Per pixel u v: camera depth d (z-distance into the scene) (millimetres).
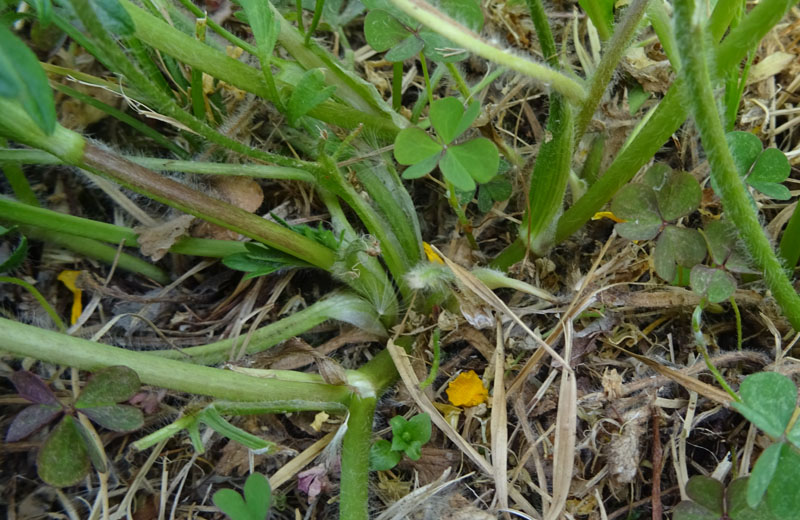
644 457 126
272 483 125
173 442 135
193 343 143
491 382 134
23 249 118
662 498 124
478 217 153
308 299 149
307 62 132
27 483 129
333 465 126
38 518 128
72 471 105
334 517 129
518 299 142
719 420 126
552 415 131
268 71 106
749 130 155
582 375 133
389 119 134
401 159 109
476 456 123
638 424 123
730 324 137
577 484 124
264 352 136
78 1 79
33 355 105
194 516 131
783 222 142
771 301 131
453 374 136
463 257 147
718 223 116
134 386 106
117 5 87
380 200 135
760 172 116
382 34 117
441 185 153
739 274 137
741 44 96
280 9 156
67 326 143
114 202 152
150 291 147
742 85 126
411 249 137
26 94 75
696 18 80
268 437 134
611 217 140
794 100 157
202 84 138
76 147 101
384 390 128
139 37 113
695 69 85
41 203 149
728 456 124
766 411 90
